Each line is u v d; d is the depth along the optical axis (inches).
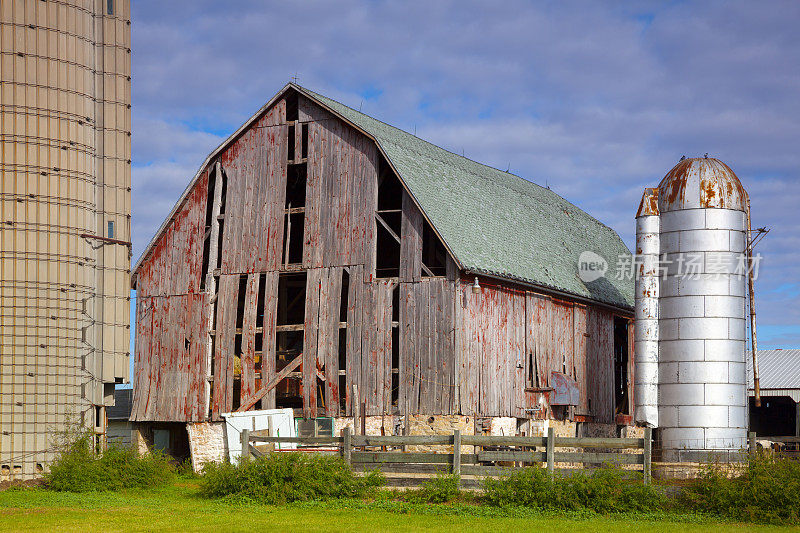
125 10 1370.6
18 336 1224.8
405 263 1327.5
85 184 1295.5
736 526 806.5
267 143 1439.5
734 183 1210.0
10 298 1225.4
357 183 1369.3
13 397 1215.6
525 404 1434.5
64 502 984.9
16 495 1050.1
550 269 1583.4
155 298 1481.3
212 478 1015.6
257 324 1568.7
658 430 1214.3
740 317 1190.9
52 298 1246.9
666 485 910.4
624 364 1893.5
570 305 1606.8
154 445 1519.4
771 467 876.0
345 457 974.4
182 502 979.3
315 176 1397.6
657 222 1261.1
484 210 1540.4
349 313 1347.2
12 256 1229.7
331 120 1397.6
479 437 933.8
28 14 1264.8
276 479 959.6
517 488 895.7
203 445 1417.3
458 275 1294.3
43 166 1255.5
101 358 1295.5
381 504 901.2
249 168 1446.9
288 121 1432.1
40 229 1248.2
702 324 1182.3
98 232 1315.2
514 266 1434.5
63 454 1149.1
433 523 810.8
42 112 1262.3
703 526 802.8
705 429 1170.0
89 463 1129.4
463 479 932.0
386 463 964.6
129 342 1339.8
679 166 1238.3
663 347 1213.7
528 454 917.8
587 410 1628.9
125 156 1352.1
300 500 937.5
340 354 1499.8
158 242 1492.4
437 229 1290.6
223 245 1446.9
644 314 1251.8
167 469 1189.7
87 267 1289.4
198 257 1460.4
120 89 1350.9
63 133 1274.6
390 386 1309.1
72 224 1272.1
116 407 1665.8
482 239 1414.9
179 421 1438.2
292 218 1565.0
